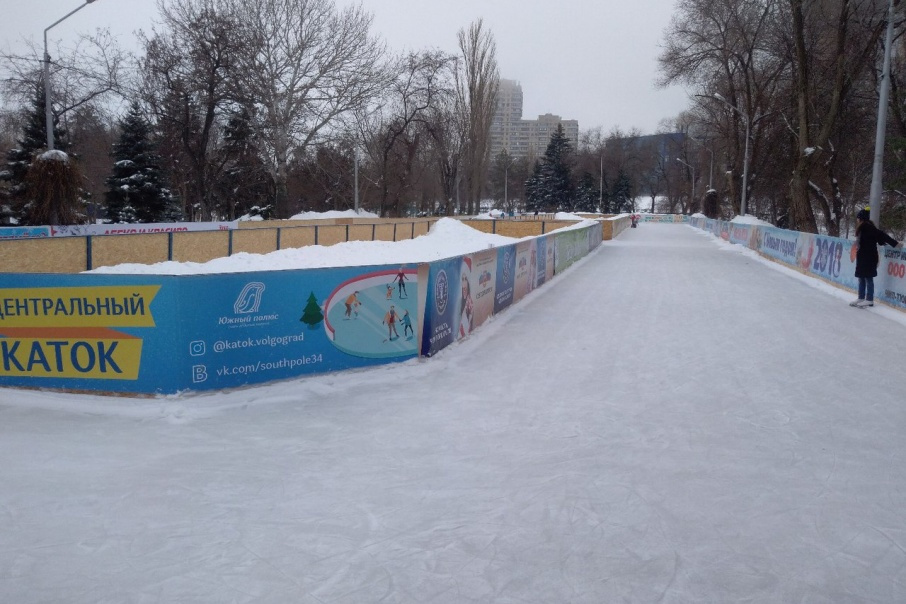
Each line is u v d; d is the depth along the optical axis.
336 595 3.61
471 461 5.52
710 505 4.74
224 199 48.47
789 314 13.16
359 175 52.25
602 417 6.72
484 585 3.72
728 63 41.16
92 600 3.55
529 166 113.69
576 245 24.95
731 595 3.64
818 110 32.44
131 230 22.05
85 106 34.91
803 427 6.43
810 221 28.67
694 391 7.67
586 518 4.53
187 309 6.89
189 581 3.73
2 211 29.05
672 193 105.69
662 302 14.81
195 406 6.73
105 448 5.68
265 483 5.04
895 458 5.64
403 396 7.36
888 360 9.22
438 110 48.66
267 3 36.56
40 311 7.01
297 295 7.64
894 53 29.84
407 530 4.34
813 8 29.27
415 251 23.59
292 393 7.29
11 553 4.02
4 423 6.25
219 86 36.03
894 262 13.54
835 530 4.38
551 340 10.59
